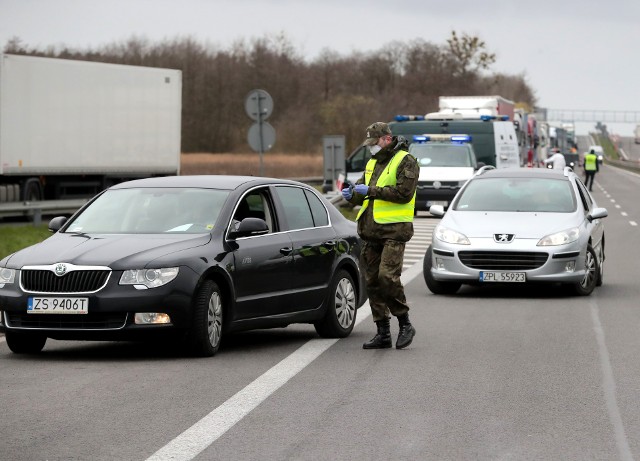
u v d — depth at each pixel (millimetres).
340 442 18328
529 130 136375
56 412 20734
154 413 20656
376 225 29016
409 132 103062
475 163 98250
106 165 92375
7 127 82625
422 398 22234
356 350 29078
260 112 65688
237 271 28375
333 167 82938
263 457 17281
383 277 28828
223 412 20766
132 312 26625
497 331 32906
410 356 27953
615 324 34562
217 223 28812
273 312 29609
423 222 93812
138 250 27297
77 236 28953
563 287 45625
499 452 17656
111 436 18703
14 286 27219
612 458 17312
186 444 18125
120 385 23656
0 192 82938
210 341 27641
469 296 43188
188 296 26922
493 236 42625
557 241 42312
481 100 114312
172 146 99312
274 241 29781
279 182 31484
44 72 85750
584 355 28078
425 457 17312
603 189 172875
